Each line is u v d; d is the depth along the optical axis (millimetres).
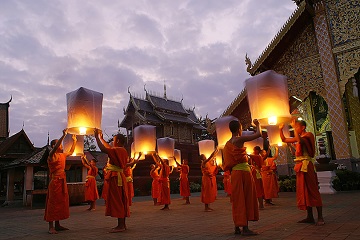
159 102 44156
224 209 10555
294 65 18344
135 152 9562
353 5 16438
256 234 5363
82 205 17422
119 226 6512
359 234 4871
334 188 14609
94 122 6609
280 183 17609
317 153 20266
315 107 20984
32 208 17188
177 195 24625
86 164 13172
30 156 20219
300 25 18141
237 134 5852
